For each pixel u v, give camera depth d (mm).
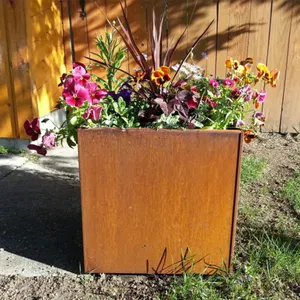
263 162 1655
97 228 979
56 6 1928
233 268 1037
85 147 923
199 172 938
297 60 1917
